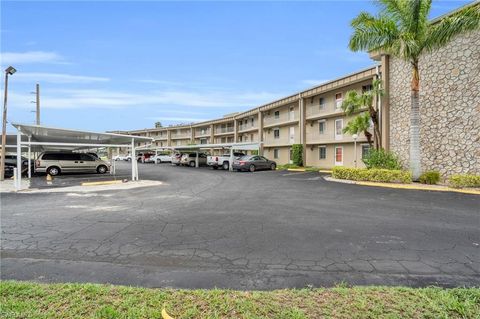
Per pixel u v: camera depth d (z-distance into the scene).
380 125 17.56
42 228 6.47
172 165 38.06
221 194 11.53
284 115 31.95
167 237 5.71
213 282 3.70
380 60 18.08
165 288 3.48
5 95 17.70
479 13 11.07
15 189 13.38
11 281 3.66
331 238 5.49
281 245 5.14
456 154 13.25
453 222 6.59
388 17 13.09
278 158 33.94
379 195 10.54
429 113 14.35
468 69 12.84
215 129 50.88
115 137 18.50
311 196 10.58
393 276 3.83
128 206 9.09
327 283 3.63
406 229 6.05
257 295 3.23
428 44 12.56
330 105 25.38
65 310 2.91
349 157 24.08
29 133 17.66
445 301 3.03
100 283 3.68
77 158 22.55
